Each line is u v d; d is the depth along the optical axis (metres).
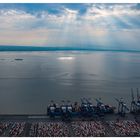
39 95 183.75
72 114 128.12
